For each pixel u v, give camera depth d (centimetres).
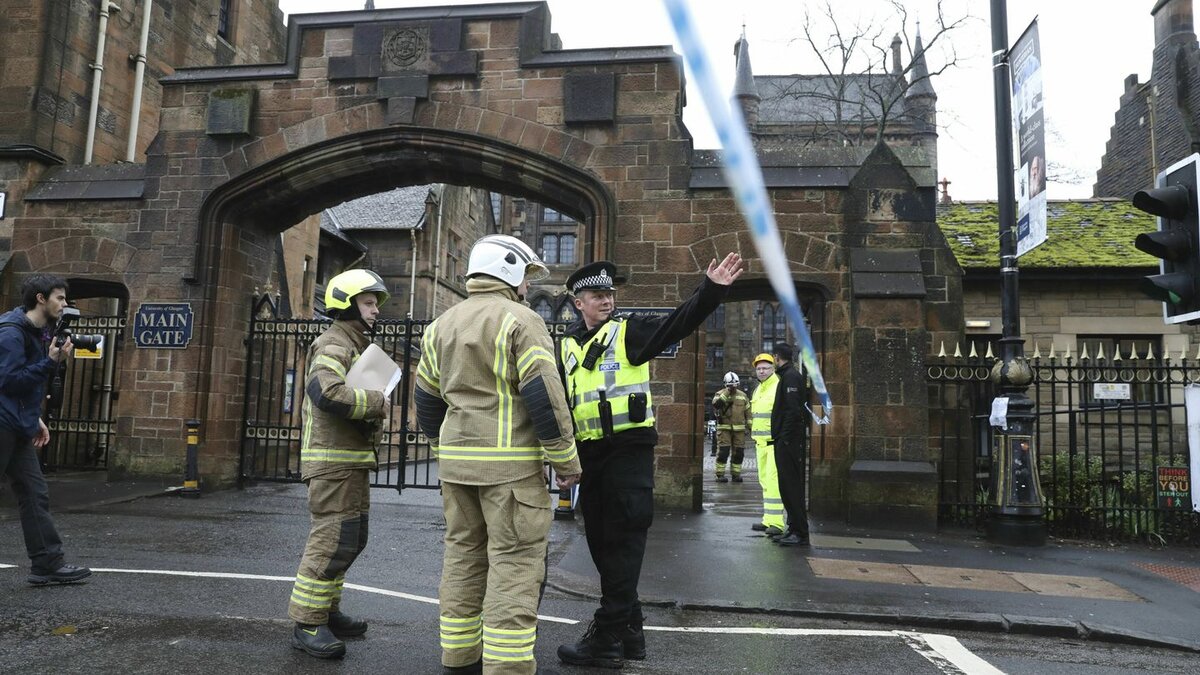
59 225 1236
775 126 4328
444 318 401
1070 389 962
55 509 943
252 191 1208
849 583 666
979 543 902
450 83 1175
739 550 799
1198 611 616
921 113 4025
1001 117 940
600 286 453
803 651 483
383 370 444
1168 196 514
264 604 538
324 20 1204
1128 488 1036
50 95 1329
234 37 1972
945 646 509
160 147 1224
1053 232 1534
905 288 1040
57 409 1342
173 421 1171
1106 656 507
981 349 1416
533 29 1166
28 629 462
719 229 1103
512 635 352
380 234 3619
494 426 372
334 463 436
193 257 1192
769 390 898
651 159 1127
